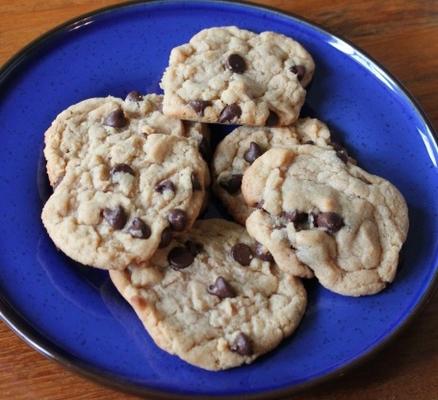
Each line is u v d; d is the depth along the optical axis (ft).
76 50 1.34
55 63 1.32
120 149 1.19
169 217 1.14
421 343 1.15
